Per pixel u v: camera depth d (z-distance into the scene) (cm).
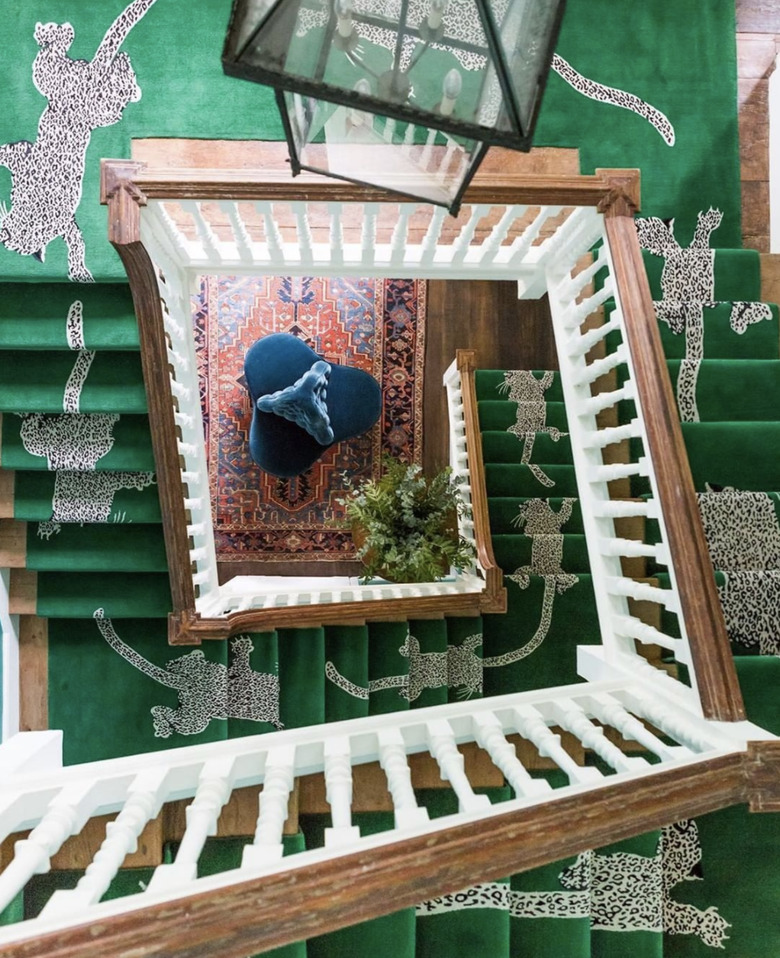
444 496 305
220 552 362
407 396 366
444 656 272
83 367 225
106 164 174
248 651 254
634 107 314
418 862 109
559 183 187
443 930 203
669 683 182
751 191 326
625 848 212
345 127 115
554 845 120
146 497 240
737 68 328
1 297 222
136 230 175
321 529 365
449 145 116
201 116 259
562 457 333
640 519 279
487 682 291
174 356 225
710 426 253
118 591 257
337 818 124
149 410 203
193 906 95
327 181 175
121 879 183
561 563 311
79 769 143
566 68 312
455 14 89
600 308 298
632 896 213
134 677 263
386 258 256
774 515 237
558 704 176
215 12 260
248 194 176
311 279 360
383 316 363
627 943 213
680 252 295
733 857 218
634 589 203
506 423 334
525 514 320
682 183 316
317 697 256
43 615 255
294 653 257
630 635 210
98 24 251
